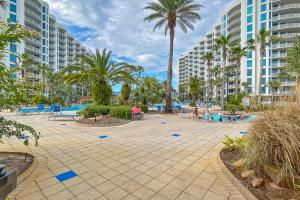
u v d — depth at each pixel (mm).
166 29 17359
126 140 5781
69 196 2439
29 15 43750
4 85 2936
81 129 7723
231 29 50906
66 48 62969
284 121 2750
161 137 6289
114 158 4027
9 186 1081
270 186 2561
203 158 4051
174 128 8227
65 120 10680
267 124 2830
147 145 5180
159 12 16281
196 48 78625
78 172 3236
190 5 15727
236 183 2721
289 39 39062
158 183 2844
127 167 3506
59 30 60000
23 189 2588
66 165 3566
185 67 92438
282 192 2408
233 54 32188
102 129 7781
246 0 41031
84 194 2498
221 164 3461
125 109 11102
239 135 6742
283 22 40062
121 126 8664
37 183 2793
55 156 4109
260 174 2840
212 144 5344
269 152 2725
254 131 2928
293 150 2506
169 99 16969
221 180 2928
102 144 5242
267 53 39500
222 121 10953
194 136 6504
